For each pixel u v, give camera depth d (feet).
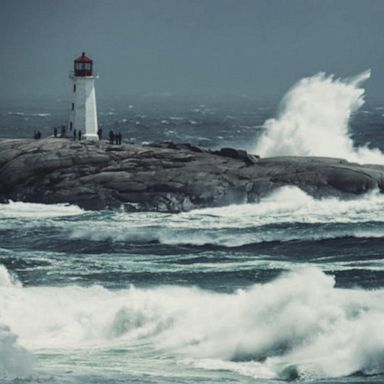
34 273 504.84
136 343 383.45
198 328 386.11
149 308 399.65
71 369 345.10
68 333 396.57
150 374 342.03
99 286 460.55
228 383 333.62
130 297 422.00
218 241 587.68
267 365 352.28
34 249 576.61
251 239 589.32
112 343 384.68
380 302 384.68
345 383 333.83
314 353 356.59
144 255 558.15
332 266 517.55
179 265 526.57
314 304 379.96
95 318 403.13
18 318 411.13
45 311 416.05
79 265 525.75
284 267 516.73
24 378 324.80
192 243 587.27
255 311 383.65
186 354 368.07
